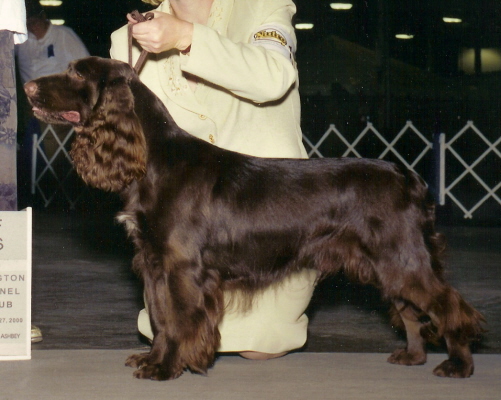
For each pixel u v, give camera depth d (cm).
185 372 372
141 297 637
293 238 364
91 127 352
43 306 602
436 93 1812
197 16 416
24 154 1299
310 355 417
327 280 701
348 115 1656
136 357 384
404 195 364
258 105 407
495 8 2439
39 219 1159
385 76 1727
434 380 362
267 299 405
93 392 339
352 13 2359
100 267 769
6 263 390
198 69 361
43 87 348
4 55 407
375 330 532
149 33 351
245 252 360
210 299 352
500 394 339
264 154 404
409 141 1453
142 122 356
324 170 369
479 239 977
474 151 1630
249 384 354
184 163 355
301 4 2359
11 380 357
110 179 350
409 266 359
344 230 365
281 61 375
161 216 348
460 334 362
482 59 2539
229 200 357
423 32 2455
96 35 2127
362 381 361
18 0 410
